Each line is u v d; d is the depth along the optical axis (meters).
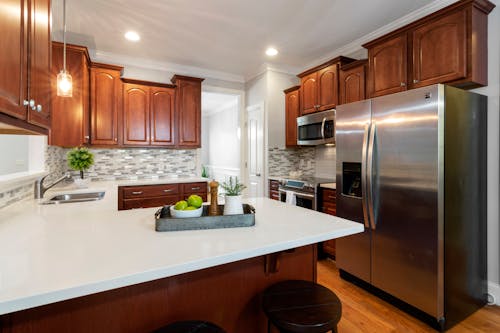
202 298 1.26
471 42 1.97
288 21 2.74
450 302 1.91
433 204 1.85
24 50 1.11
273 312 1.12
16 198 2.00
